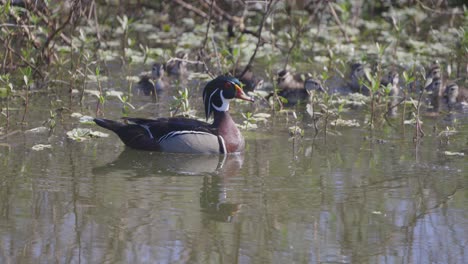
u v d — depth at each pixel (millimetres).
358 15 28250
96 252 10938
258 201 13023
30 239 11297
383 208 12789
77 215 12211
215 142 15672
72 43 22375
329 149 16016
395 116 18766
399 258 11039
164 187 13625
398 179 14148
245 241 11430
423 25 27719
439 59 23859
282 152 15828
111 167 14680
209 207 12695
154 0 28125
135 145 15906
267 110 19219
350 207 12812
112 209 12508
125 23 22594
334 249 11250
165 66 21812
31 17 20172
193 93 20391
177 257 10844
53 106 18594
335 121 17750
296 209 12680
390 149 16016
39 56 20906
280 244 11344
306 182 13961
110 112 18375
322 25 27344
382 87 19047
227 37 25578
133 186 13617
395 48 23219
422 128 17688
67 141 16172
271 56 22219
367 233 11836
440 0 27156
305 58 23938
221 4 26781
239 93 15984
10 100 18922
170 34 26359
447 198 13234
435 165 14945
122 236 11484
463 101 20391
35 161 14781
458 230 12008
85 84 20281
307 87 20766
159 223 12008
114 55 23375
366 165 14938
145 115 18203
